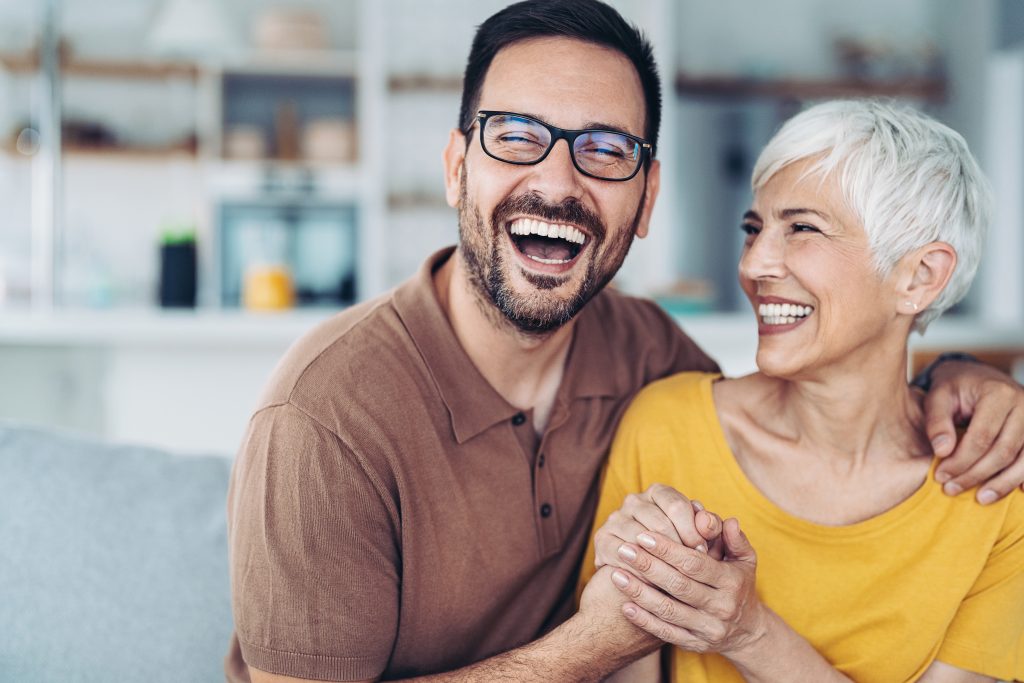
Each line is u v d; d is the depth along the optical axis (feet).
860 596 3.89
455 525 3.85
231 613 4.40
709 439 4.11
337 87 16.81
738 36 16.43
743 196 15.42
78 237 13.52
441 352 3.94
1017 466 3.74
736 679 3.95
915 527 3.87
